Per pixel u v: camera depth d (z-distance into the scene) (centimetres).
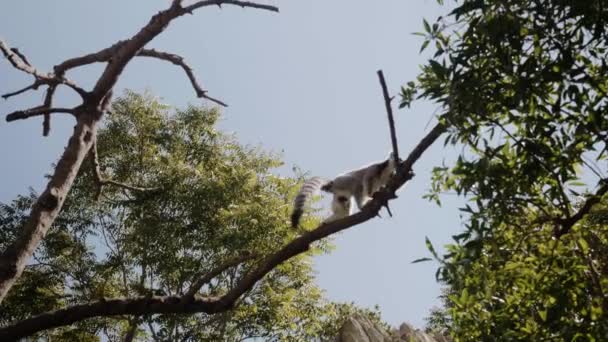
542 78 515
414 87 570
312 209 1744
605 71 550
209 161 2095
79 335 1911
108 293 2023
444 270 509
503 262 583
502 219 539
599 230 667
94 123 671
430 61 534
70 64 691
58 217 1998
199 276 1844
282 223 1777
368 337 1603
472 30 523
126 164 2041
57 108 658
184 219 1906
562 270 586
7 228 1911
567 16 524
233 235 1756
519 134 566
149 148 2086
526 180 548
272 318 1878
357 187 922
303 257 1839
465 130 518
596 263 659
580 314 588
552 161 528
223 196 1891
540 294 588
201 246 1820
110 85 668
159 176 1964
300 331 1925
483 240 512
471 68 526
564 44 534
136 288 1938
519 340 560
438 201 608
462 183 539
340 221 557
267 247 1761
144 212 1927
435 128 547
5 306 1900
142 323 1850
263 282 1911
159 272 1872
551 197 563
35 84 639
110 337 2052
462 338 589
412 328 1622
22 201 1958
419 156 551
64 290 2086
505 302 602
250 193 1936
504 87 514
